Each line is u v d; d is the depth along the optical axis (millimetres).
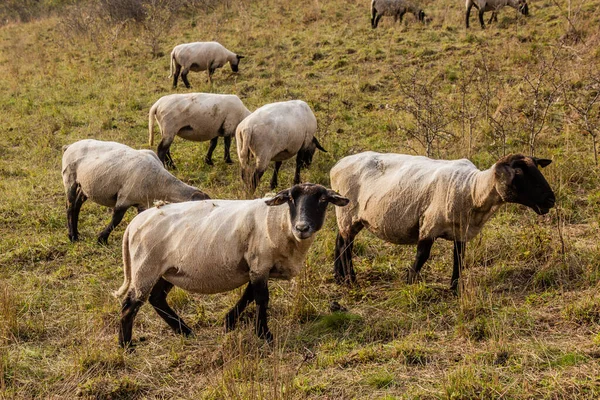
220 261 6168
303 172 11688
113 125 15242
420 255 6961
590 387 4750
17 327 6949
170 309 6770
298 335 6438
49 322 7238
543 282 6852
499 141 11031
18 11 36688
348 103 14594
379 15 20078
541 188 6008
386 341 6160
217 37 21609
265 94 16094
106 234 9375
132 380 5809
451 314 6441
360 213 7316
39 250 9344
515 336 5781
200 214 6352
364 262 8023
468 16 18500
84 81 19500
